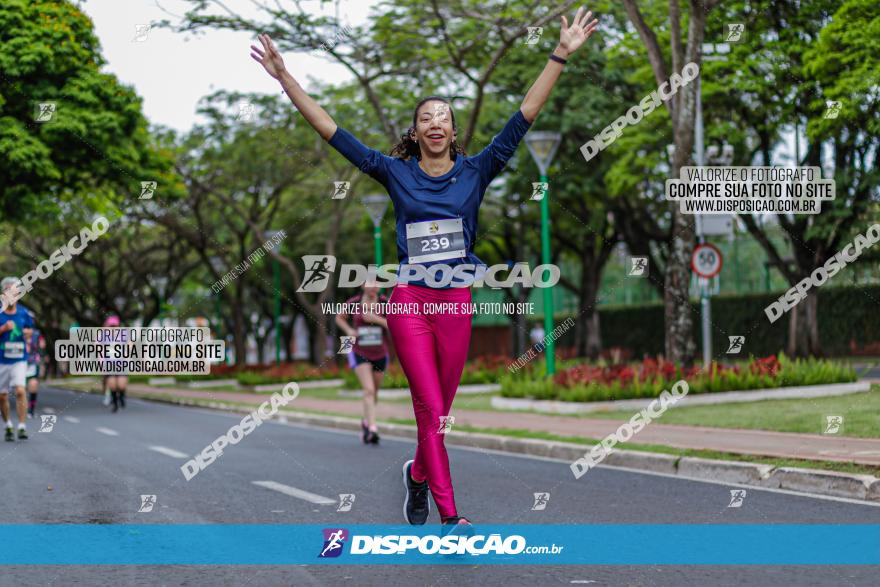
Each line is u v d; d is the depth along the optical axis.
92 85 29.55
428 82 32.38
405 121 35.72
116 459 13.63
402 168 6.23
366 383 15.87
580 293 50.81
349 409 23.66
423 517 7.16
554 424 16.39
